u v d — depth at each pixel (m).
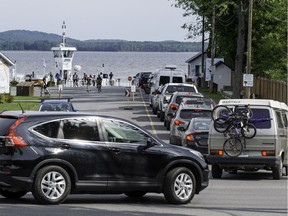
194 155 39.06
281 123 55.12
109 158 36.97
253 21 165.12
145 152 37.84
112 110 131.50
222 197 42.47
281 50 163.62
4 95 148.38
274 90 143.25
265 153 52.56
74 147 36.28
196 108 75.06
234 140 52.81
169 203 38.72
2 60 167.38
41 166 35.59
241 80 159.50
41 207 35.38
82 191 36.84
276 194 44.41
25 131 35.78
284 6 155.00
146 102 156.75
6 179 35.34
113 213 34.34
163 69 133.88
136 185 37.62
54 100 81.31
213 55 179.62
